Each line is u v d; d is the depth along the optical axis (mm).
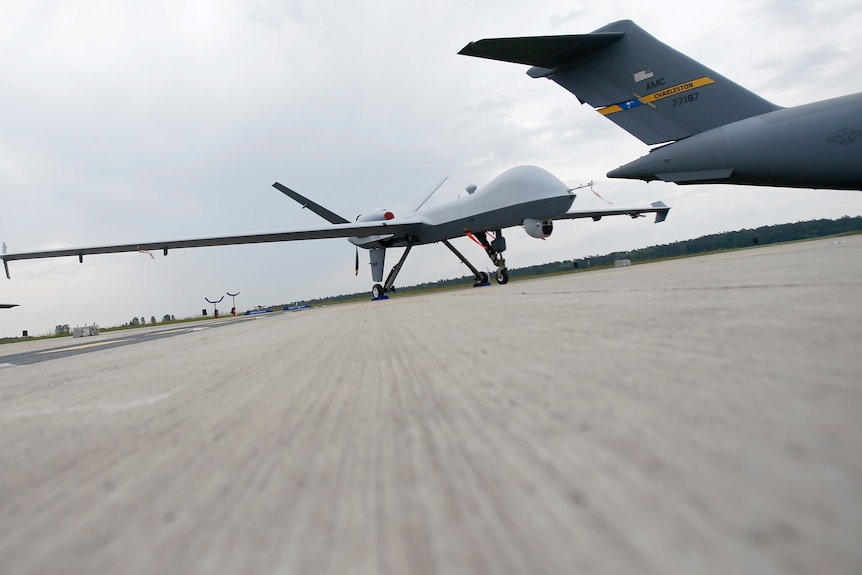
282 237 19516
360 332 4750
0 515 966
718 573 502
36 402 2621
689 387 1227
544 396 1374
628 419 1062
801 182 9750
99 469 1224
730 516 618
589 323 2803
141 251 18844
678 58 10312
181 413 1831
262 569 649
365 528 748
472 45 10477
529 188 17781
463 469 936
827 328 1696
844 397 986
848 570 479
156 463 1223
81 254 18984
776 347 1513
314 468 1061
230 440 1369
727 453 809
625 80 10945
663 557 550
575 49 10961
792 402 1002
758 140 9539
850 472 683
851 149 8758
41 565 727
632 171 11461
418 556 637
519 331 2949
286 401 1846
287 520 808
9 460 1405
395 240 24109
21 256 18828
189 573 655
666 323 2352
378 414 1476
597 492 748
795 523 581
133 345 8484
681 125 10641
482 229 19719
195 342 6617
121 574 674
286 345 4258
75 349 10133
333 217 23781
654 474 776
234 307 44438
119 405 2184
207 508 896
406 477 939
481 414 1299
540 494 774
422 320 5207
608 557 568
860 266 4145
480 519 724
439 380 1861
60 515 934
